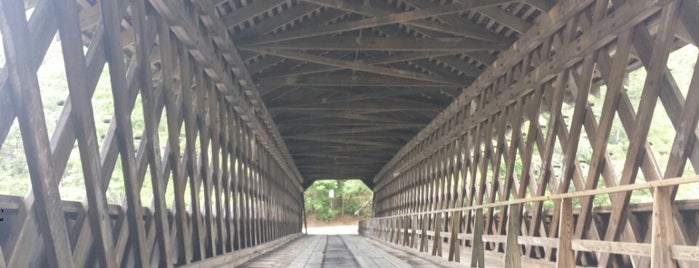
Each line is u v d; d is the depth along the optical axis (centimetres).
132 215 497
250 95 1138
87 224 422
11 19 326
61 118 394
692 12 522
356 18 1053
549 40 809
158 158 568
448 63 1141
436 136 1562
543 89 852
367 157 2672
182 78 679
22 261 342
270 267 1018
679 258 332
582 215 707
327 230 4969
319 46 977
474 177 1184
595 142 676
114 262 453
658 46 559
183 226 658
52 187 362
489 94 1103
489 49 989
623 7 602
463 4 832
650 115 571
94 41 437
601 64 681
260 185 1452
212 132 866
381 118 1712
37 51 362
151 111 547
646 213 635
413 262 1082
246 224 1195
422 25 929
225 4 846
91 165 411
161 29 594
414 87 1392
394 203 2369
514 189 984
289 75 1224
